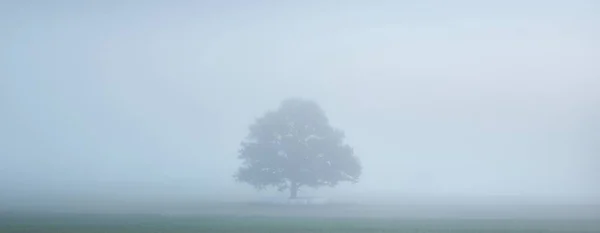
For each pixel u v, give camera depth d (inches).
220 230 1835.6
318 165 3457.2
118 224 2006.6
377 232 1818.4
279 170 3469.5
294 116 3494.1
